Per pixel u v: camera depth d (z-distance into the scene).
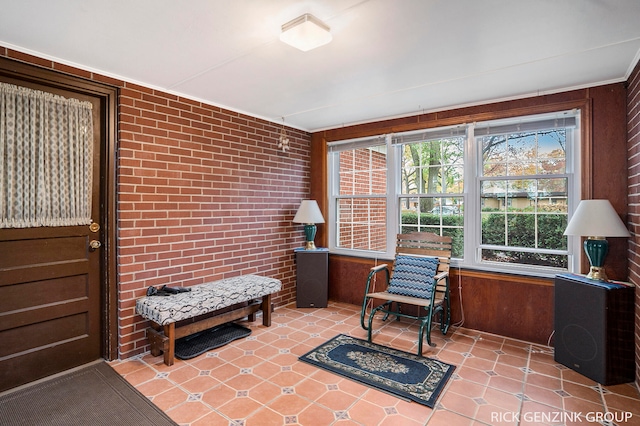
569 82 2.72
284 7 1.70
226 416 1.93
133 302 2.68
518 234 3.20
